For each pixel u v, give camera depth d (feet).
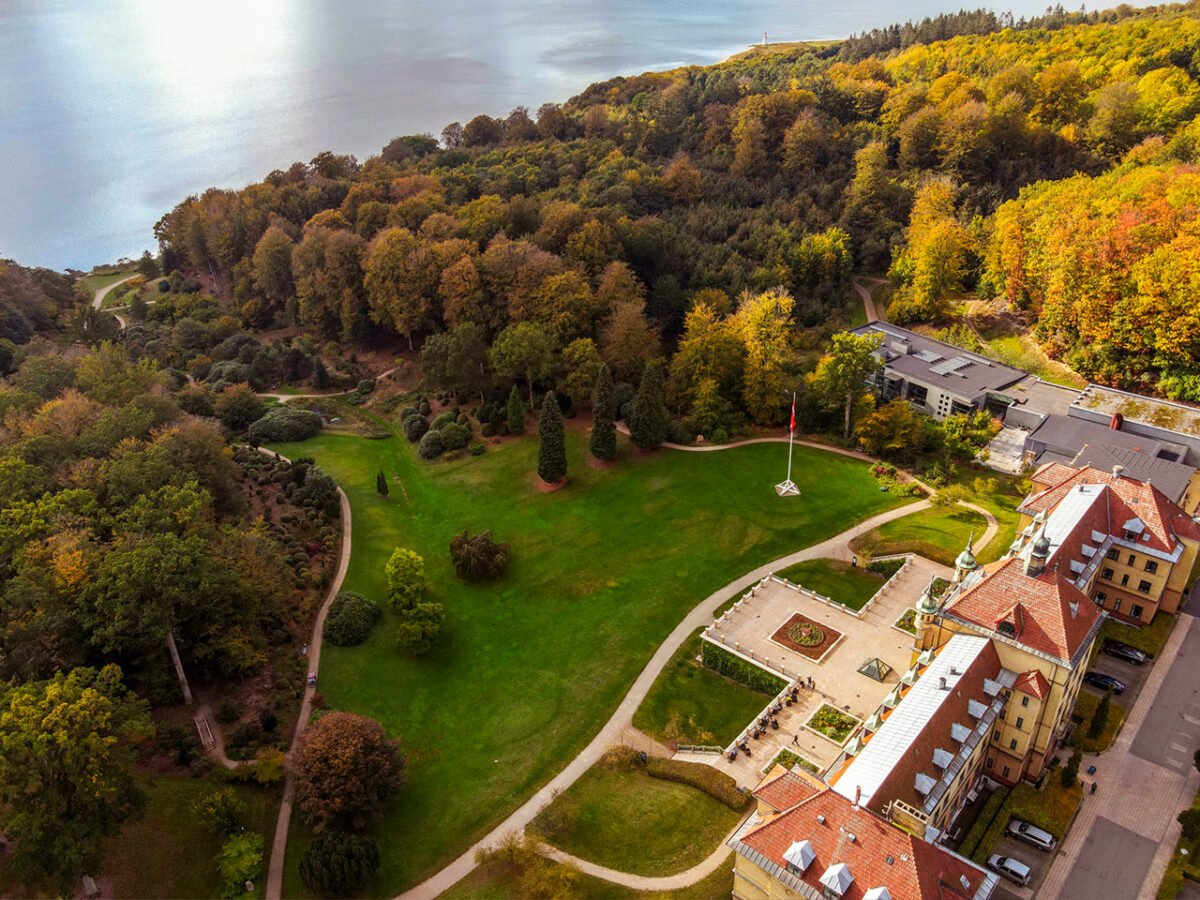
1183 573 297.74
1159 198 475.31
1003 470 406.21
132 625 256.11
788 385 464.65
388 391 551.59
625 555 372.38
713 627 313.32
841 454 435.94
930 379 471.21
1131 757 253.03
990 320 540.11
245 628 289.94
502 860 236.22
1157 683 278.67
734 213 649.20
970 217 603.67
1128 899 212.84
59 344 573.74
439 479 447.42
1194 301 403.13
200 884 224.53
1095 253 445.78
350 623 323.16
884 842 182.80
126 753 216.95
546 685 307.37
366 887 230.48
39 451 335.26
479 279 515.50
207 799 232.73
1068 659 229.45
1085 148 643.04
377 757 242.99
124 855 223.92
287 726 279.28
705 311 478.18
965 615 251.39
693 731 280.92
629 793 257.55
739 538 375.45
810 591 332.39
